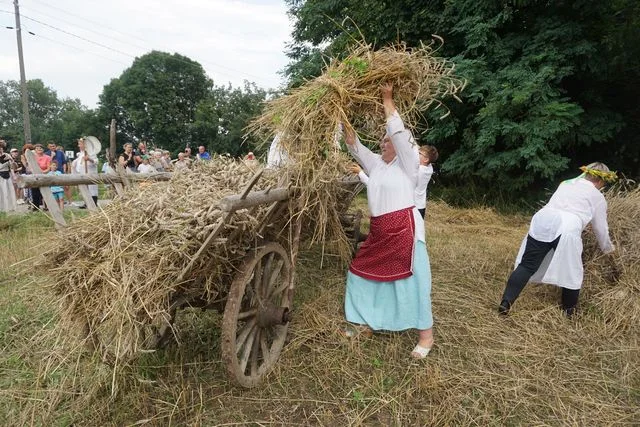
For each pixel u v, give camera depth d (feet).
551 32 25.53
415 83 9.38
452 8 29.09
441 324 11.34
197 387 8.55
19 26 64.80
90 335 7.23
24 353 9.52
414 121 10.25
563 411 8.31
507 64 27.61
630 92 28.68
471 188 31.55
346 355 9.75
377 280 9.99
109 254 7.23
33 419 7.54
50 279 7.65
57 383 8.45
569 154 30.09
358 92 9.00
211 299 8.32
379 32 31.91
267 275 9.11
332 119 8.57
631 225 14.06
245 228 7.66
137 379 8.39
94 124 151.43
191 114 148.87
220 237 7.29
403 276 9.64
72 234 7.68
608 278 13.26
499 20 27.40
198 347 9.77
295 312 11.32
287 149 9.02
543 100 25.07
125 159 31.42
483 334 10.89
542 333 11.02
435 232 21.72
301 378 9.02
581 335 11.03
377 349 10.03
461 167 29.35
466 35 28.17
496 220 25.54
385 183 9.54
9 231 19.83
